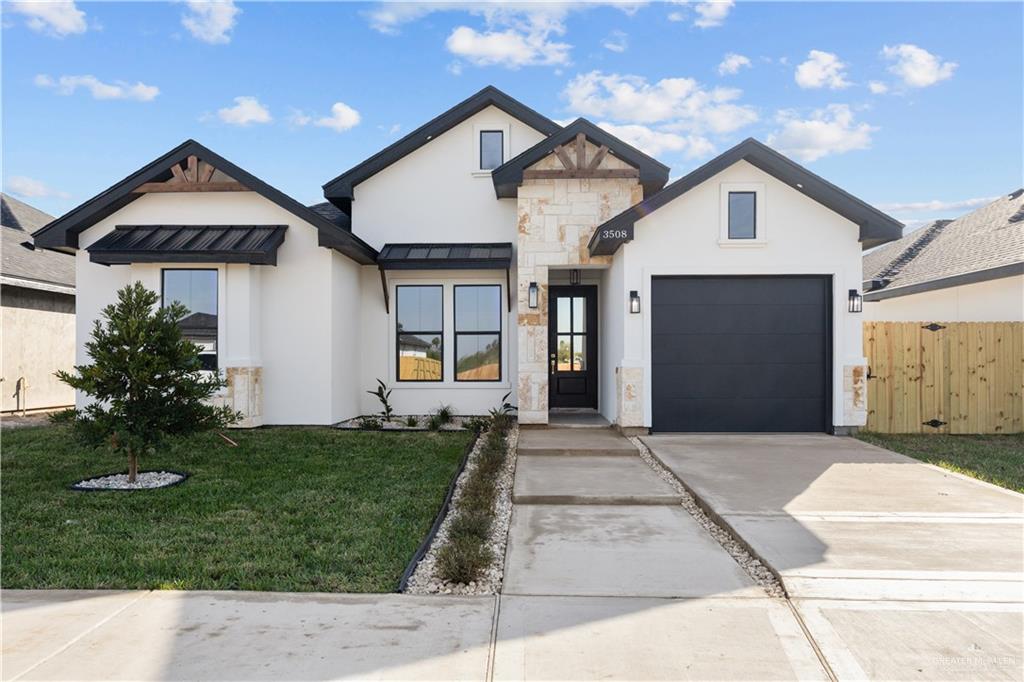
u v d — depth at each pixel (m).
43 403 15.49
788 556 4.89
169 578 4.58
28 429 11.48
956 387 11.48
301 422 11.77
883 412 11.50
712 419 10.86
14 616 3.94
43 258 16.42
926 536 5.40
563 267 11.98
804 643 3.60
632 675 3.26
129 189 11.68
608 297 12.38
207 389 7.79
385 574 4.68
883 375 11.52
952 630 3.75
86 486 7.31
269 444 9.96
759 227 10.68
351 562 4.91
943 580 4.44
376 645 3.58
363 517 6.13
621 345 10.95
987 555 4.94
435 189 13.71
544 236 11.80
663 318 10.88
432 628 3.79
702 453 9.10
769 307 10.89
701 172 10.43
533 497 6.87
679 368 10.87
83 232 11.91
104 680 3.21
